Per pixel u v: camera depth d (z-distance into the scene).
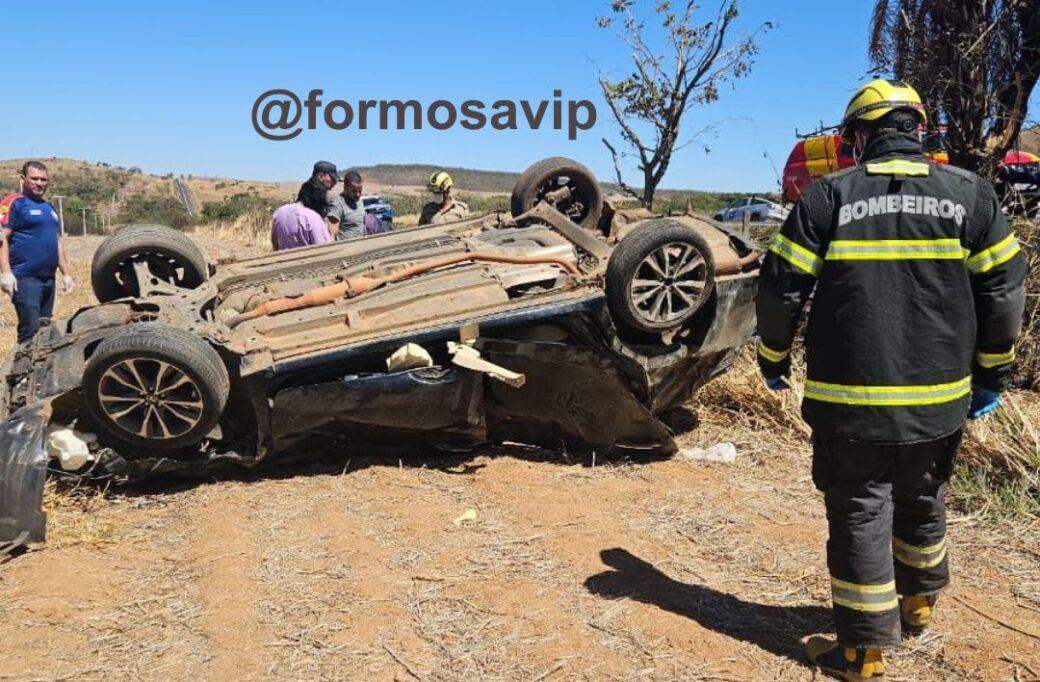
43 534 4.38
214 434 5.15
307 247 6.90
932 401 2.99
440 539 4.46
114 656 3.43
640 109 11.29
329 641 3.51
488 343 5.29
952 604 3.84
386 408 5.28
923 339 2.98
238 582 3.97
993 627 3.66
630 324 5.39
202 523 4.68
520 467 5.54
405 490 5.14
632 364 5.61
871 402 2.98
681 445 6.09
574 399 5.55
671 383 6.01
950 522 4.71
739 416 6.54
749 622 3.68
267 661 3.37
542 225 6.77
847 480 3.10
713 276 5.54
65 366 5.09
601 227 7.54
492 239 6.48
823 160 9.41
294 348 5.11
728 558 4.28
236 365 5.16
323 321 5.32
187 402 4.88
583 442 5.69
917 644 3.52
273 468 5.44
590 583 4.00
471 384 5.35
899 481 3.25
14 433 4.49
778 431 6.30
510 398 5.54
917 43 7.81
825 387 3.09
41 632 3.59
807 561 4.24
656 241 5.25
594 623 3.65
